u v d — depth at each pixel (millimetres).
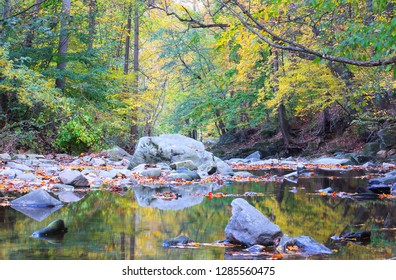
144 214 5137
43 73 16969
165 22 28578
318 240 3828
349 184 8906
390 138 17484
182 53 29625
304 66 17922
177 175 9664
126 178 9750
